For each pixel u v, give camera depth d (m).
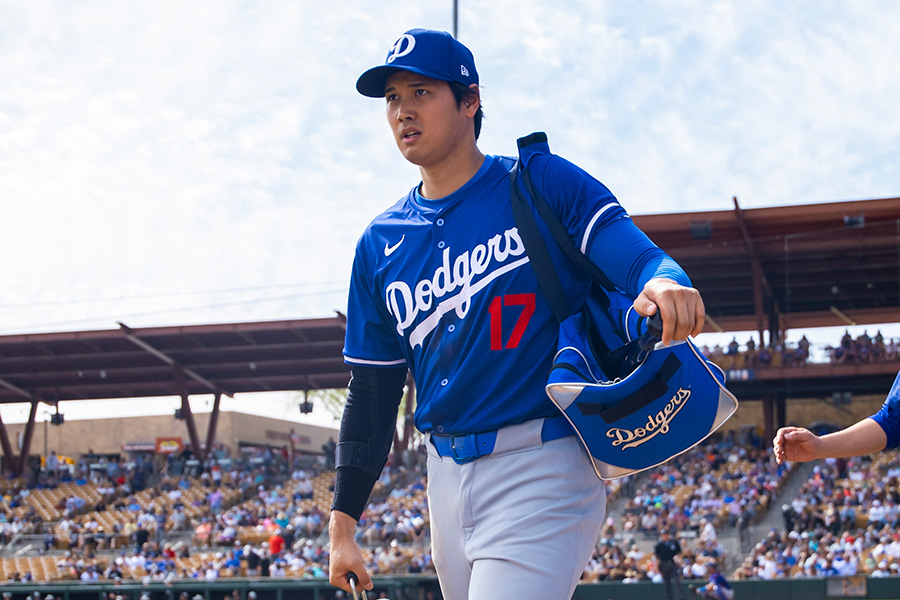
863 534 25.05
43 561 30.33
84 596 25.81
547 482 2.26
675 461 33.97
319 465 42.75
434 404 2.41
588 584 22.14
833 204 30.64
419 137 2.40
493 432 2.31
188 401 40.38
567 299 2.29
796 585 21.56
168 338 36.91
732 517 27.55
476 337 2.34
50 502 39.38
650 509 28.47
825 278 33.53
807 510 27.30
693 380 2.08
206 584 24.67
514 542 2.22
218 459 43.09
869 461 31.50
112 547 32.34
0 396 44.00
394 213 2.60
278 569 26.70
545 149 2.37
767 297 35.25
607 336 2.27
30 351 37.78
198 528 31.89
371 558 26.23
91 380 42.41
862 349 33.38
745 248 32.25
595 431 2.14
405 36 2.41
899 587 21.03
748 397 36.88
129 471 43.34
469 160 2.47
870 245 31.16
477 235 2.39
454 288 2.39
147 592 24.95
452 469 2.40
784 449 2.81
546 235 2.31
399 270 2.51
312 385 42.59
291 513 33.41
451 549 2.43
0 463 54.66
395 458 38.97
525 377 2.30
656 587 21.75
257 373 41.53
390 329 2.69
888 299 33.72
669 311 1.83
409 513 29.91
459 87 2.43
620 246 2.17
